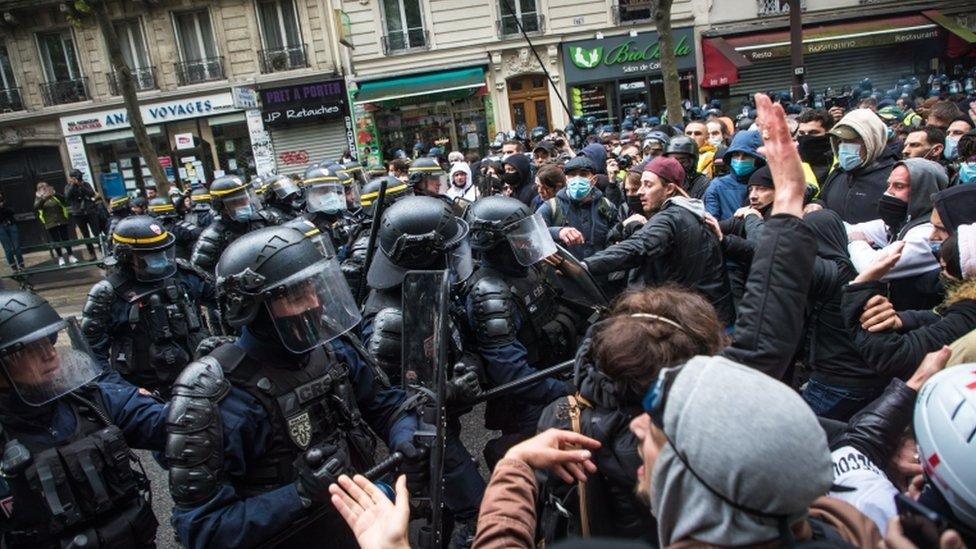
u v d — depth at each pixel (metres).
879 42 19.69
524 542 1.38
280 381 1.88
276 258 1.81
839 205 4.04
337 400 1.98
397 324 2.50
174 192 12.72
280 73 19.67
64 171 20.08
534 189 6.66
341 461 1.79
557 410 1.69
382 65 19.67
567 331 2.85
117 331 3.99
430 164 5.67
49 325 1.95
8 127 19.69
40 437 1.99
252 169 20.30
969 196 2.51
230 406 1.80
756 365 1.62
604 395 1.50
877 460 1.68
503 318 2.58
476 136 20.23
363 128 19.78
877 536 1.16
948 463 1.17
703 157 6.79
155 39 19.33
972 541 1.18
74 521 1.92
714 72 19.53
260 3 19.44
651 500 1.07
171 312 4.08
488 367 2.61
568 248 4.54
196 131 19.94
